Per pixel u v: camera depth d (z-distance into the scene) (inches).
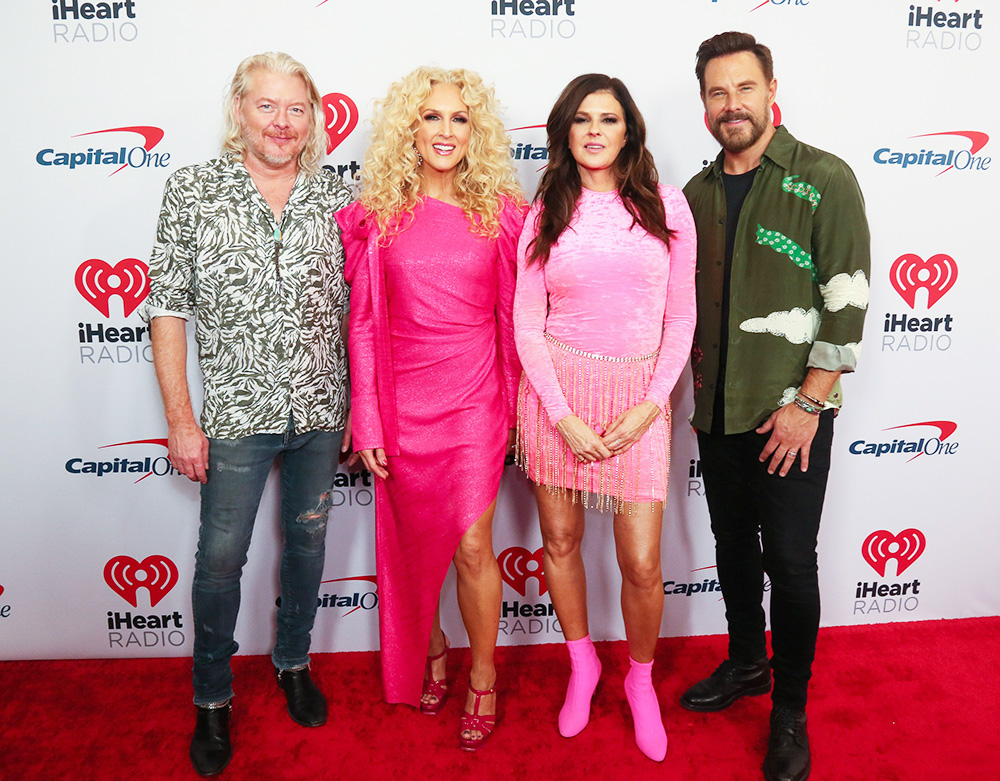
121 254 81.4
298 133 66.6
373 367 71.8
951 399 90.0
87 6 76.7
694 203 72.2
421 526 73.5
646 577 69.2
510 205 72.2
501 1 79.6
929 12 82.4
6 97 77.7
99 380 83.6
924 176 85.3
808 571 67.7
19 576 87.0
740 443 72.4
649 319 67.9
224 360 67.8
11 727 76.1
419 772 69.7
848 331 63.4
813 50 82.1
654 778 68.5
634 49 81.4
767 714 77.2
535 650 90.4
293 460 74.3
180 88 78.7
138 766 70.6
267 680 84.4
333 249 70.0
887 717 75.5
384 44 79.7
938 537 93.0
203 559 70.4
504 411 74.4
